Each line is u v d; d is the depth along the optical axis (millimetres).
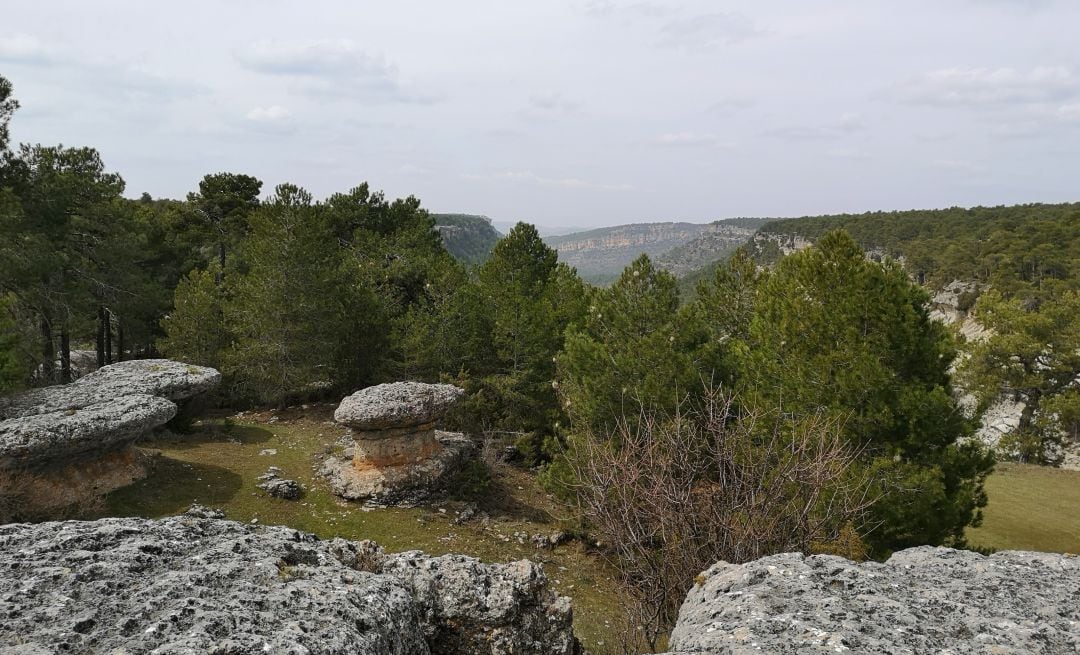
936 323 15922
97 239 34344
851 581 6188
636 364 18516
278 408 30062
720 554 8867
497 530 20359
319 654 4789
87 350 51125
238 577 6113
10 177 28766
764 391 16406
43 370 32375
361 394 21969
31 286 29453
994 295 44469
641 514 9719
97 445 17609
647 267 21375
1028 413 41750
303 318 28609
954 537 14938
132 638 4758
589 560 19422
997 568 6719
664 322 20484
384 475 21078
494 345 30000
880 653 4715
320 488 20922
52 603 5242
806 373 15414
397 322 31156
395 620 6148
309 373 28812
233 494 19547
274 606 5547
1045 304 42031
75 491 17219
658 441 9984
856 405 14609
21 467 16203
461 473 22938
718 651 4852
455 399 22703
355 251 38312
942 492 13227
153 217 46062
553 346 28203
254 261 29953
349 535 18578
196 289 31578
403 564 8109
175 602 5367
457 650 7750
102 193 33688
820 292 16172
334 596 5977
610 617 15039
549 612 8570
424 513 20531
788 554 6801
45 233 30203
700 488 10516
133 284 35312
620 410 18219
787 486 10117
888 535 13477
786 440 11672
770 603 5699
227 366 28891
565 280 32312
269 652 4645
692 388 18109
